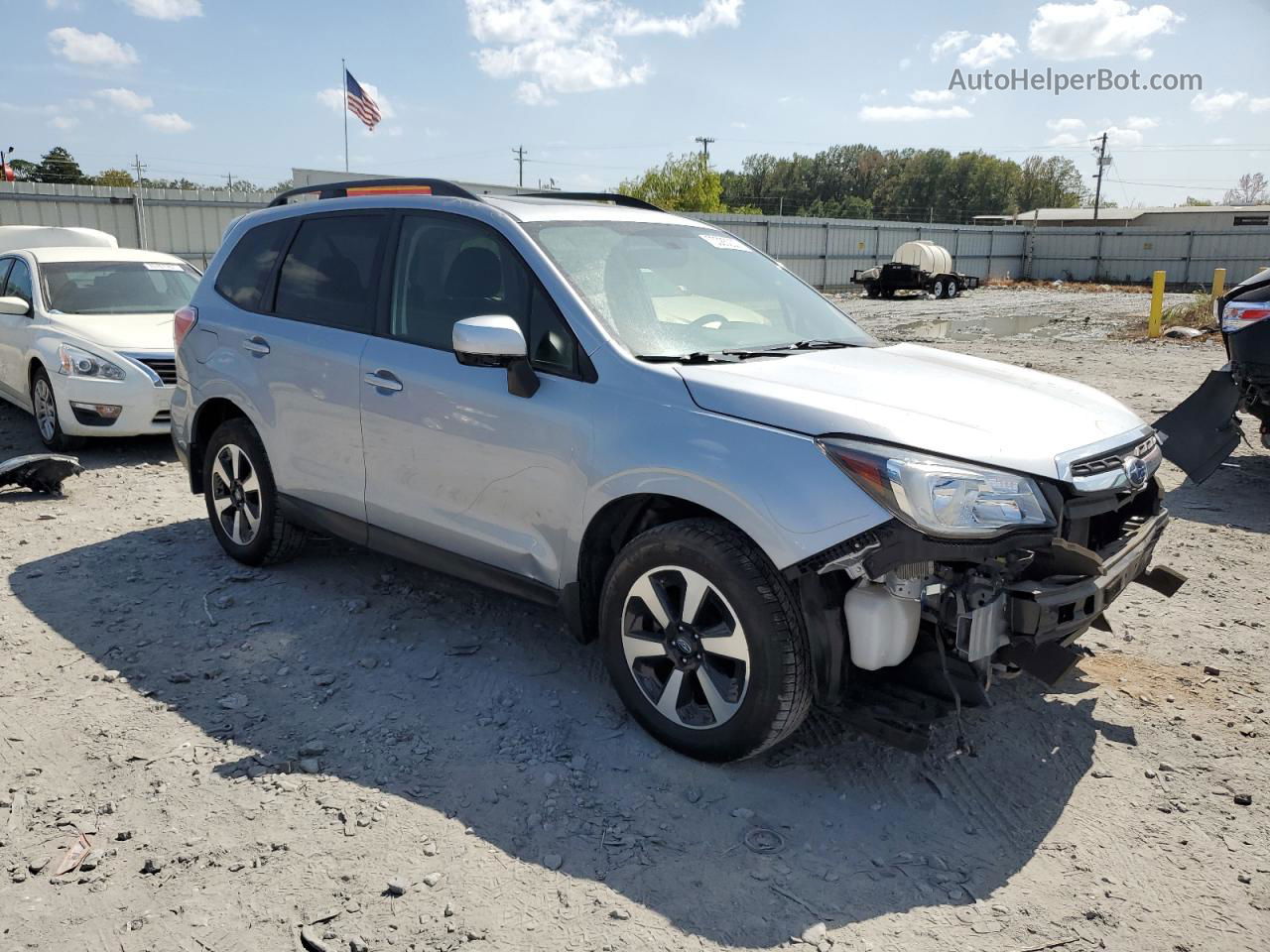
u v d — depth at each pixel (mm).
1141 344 17156
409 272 4031
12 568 5031
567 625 3555
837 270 47844
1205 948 2412
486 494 3646
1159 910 2551
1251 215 75750
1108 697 3746
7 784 3055
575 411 3328
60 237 12031
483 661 3971
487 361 3381
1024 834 2881
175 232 28859
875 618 2809
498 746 3318
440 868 2674
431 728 3439
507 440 3520
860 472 2760
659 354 3373
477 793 3035
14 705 3572
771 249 44688
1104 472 3037
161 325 8148
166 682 3773
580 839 2812
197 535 5633
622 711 3566
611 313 3482
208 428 5188
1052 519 2861
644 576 3201
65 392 7488
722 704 3059
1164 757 3318
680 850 2771
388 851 2744
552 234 3721
